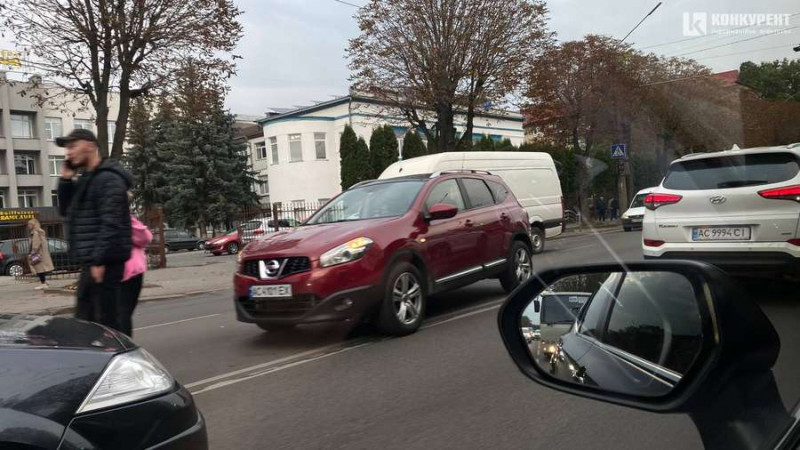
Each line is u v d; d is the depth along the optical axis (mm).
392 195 6938
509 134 44875
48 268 14719
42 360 2320
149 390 2498
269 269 5762
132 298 4691
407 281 6203
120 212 4402
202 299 11500
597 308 2141
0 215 34156
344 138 36188
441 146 21547
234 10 14328
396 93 21547
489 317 6812
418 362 5148
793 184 3906
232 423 3961
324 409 4133
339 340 6211
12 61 14742
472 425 3680
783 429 1367
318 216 7145
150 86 14391
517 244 8133
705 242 4281
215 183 40562
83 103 15320
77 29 12758
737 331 1495
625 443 3234
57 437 2121
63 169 4602
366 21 20438
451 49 19984
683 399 1595
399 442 3492
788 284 2984
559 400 4016
